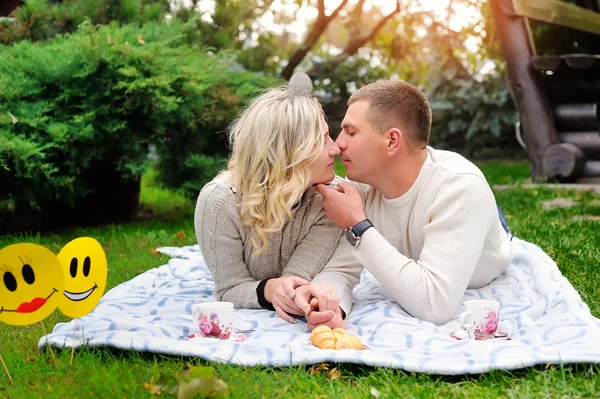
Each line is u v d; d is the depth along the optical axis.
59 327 2.66
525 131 8.87
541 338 2.54
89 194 6.11
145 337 2.53
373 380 2.21
